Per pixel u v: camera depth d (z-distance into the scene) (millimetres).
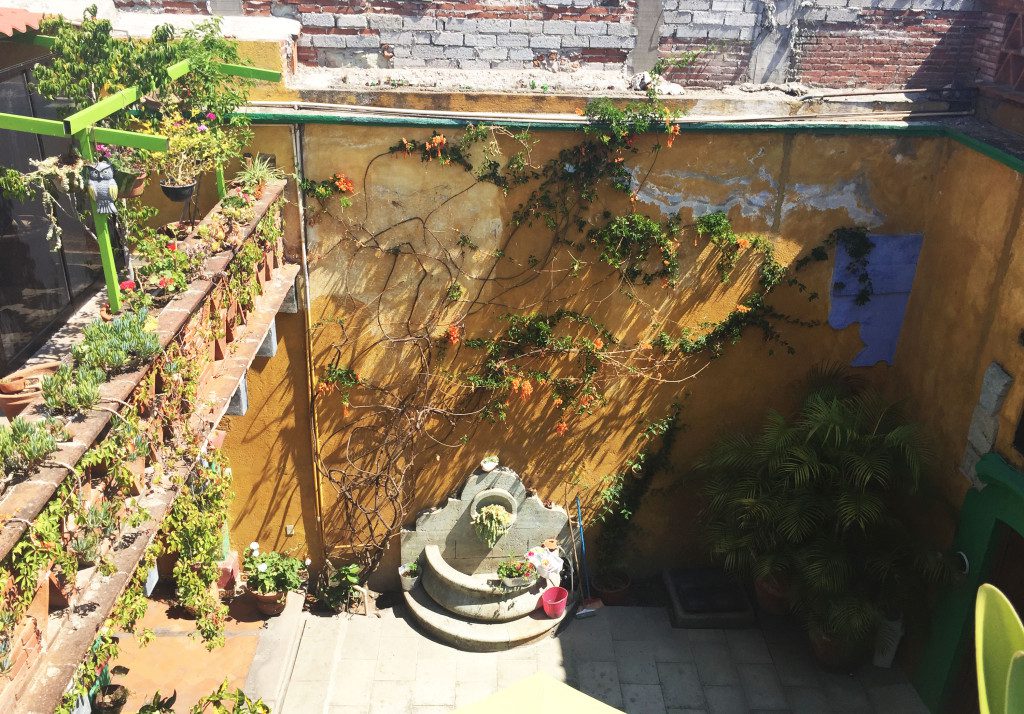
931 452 9352
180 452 6199
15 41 6586
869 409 9891
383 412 10500
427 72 10102
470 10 10008
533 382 10492
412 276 9891
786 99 9531
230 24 9297
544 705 6531
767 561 9641
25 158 6941
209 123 8016
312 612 10977
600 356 10359
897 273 10250
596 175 9500
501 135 9289
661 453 10953
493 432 10695
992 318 8797
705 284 10141
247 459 10648
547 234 9773
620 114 9117
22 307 6840
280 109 9156
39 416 5301
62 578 4750
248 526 10984
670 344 10367
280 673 9641
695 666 10352
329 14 9930
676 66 10344
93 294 8039
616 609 11180
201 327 6883
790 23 10195
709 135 9469
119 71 6871
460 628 10586
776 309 10328
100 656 5066
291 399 10375
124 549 5312
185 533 6688
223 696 6473
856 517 9109
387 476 10805
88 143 5793
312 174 9383
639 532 11430
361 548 11156
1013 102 9234
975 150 9055
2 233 6523
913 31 10273
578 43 10203
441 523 10953
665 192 9680
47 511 4438
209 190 9125
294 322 10000
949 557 9312
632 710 9766
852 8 10109
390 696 9852
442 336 10172
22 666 4328
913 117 9711
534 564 10773
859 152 9672
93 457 4867
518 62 10258
